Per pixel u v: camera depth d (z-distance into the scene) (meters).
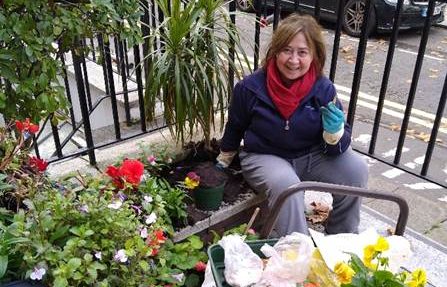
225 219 2.32
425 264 2.21
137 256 1.71
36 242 1.52
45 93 1.98
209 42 2.37
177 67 2.25
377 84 5.48
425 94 5.24
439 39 7.10
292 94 2.20
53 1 1.97
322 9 7.06
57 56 2.26
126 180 1.94
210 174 2.29
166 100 2.42
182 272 2.00
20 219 1.57
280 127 2.25
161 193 2.15
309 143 2.32
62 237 1.67
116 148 2.67
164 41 2.36
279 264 1.42
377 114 2.62
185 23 2.22
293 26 2.14
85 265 1.56
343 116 2.22
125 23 2.29
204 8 2.34
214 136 2.73
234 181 2.51
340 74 5.76
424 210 2.70
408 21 6.77
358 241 1.49
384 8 6.63
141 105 2.74
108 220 1.70
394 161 2.68
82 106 2.46
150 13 2.52
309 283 1.42
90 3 2.01
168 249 2.03
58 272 1.47
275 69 2.23
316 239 1.48
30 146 2.22
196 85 2.34
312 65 2.25
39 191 1.82
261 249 1.49
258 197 2.40
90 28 2.10
